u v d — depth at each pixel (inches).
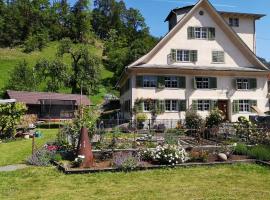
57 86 2422.5
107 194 436.5
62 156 677.3
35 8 5467.5
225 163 630.5
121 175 545.0
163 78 1441.9
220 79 1505.9
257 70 1528.1
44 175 546.6
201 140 922.7
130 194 435.2
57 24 5482.3
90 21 5954.7
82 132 609.3
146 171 572.7
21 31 4975.4
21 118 1152.2
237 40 1547.7
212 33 1534.2
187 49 1504.7
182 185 479.8
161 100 1430.9
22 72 2608.3
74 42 5236.2
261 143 792.3
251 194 433.7
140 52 3597.4
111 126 1255.5
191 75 1475.1
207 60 1524.4
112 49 4456.2
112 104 2404.0
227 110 1514.5
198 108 1472.7
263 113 1497.3
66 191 452.8
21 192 448.5
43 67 2420.0
